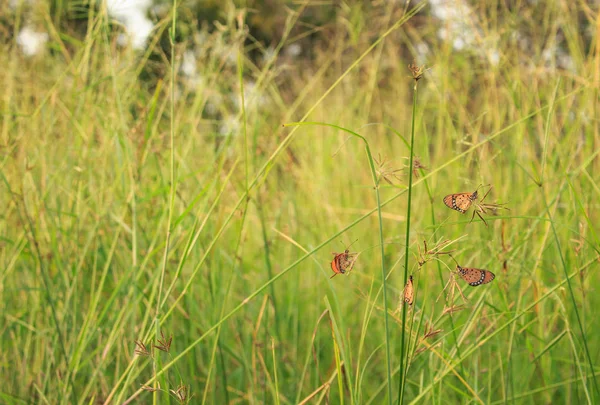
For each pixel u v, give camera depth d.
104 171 1.67
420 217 1.92
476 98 2.08
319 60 3.02
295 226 2.06
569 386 1.47
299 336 1.74
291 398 1.55
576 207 1.59
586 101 1.71
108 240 1.71
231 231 2.04
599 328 1.62
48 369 1.47
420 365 1.43
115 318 1.57
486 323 1.51
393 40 2.62
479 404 1.36
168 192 1.57
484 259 1.57
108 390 1.46
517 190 1.77
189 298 1.60
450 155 1.93
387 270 1.90
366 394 1.58
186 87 1.81
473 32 1.89
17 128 1.78
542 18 2.02
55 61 2.03
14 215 1.70
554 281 1.67
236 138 1.69
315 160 2.46
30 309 1.66
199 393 1.57
